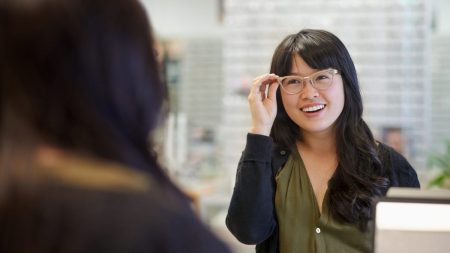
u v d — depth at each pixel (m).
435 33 5.48
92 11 0.51
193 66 6.08
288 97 1.17
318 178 1.20
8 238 0.47
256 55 3.57
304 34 1.20
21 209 0.47
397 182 1.18
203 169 4.60
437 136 5.43
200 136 5.49
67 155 0.50
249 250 2.13
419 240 0.84
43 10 0.49
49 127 0.49
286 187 1.19
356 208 1.12
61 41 0.49
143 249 0.47
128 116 0.53
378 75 3.48
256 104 1.18
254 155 1.15
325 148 1.22
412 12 3.43
